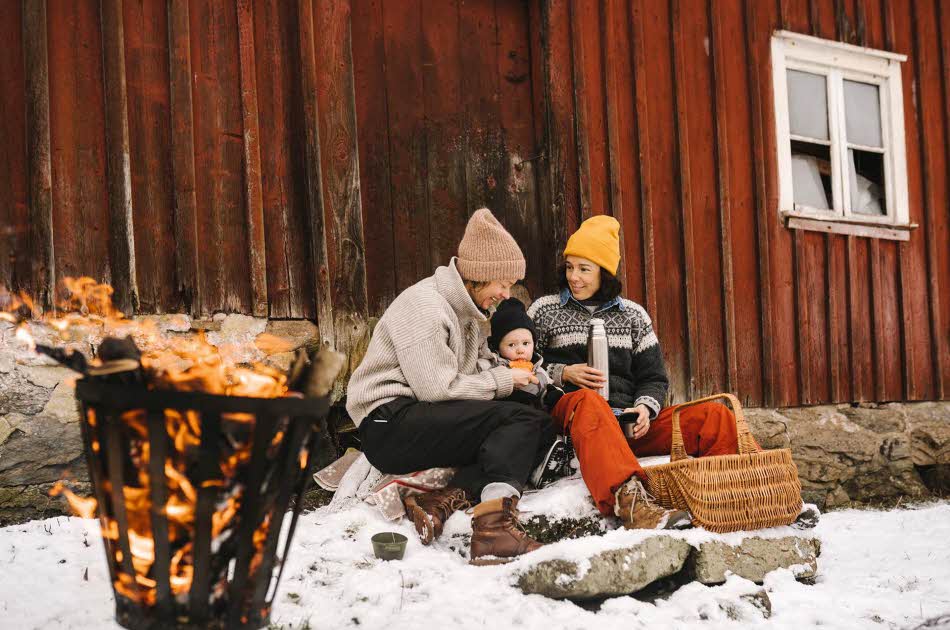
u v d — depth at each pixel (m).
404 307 3.43
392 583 2.85
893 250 6.73
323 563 3.03
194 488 1.94
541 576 2.88
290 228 4.51
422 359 3.33
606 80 5.41
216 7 4.36
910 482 6.52
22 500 3.79
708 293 5.78
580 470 3.69
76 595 2.64
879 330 6.57
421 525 3.29
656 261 5.55
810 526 3.52
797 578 3.37
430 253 5.02
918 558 3.94
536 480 3.59
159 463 1.92
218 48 4.36
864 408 6.44
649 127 5.61
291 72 4.59
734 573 3.19
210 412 1.91
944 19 6.94
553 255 5.22
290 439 2.04
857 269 6.52
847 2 6.61
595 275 4.12
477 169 5.19
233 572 2.03
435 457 3.40
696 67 5.86
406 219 4.96
